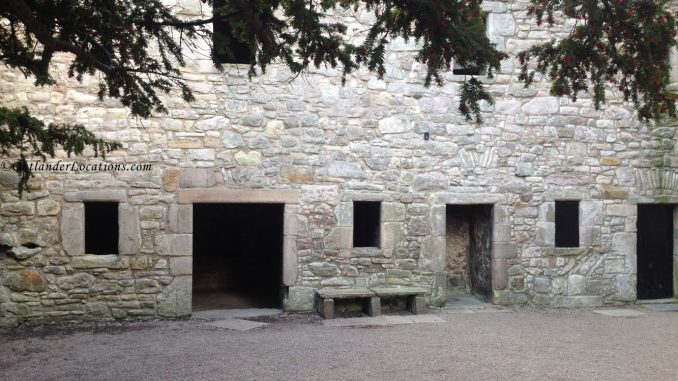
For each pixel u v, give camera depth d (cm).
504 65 749
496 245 746
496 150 747
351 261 708
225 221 979
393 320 658
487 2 743
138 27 319
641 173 785
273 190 686
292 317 671
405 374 439
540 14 361
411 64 726
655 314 722
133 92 338
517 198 752
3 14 286
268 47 305
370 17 704
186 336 573
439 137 733
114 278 644
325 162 702
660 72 337
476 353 509
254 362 469
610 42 336
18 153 619
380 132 718
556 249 761
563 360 491
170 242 658
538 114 758
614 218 777
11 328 613
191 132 665
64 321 631
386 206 718
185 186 662
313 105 699
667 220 827
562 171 764
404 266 722
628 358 500
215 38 335
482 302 771
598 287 771
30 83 626
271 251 941
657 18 321
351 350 513
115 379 424
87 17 294
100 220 805
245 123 680
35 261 626
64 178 632
